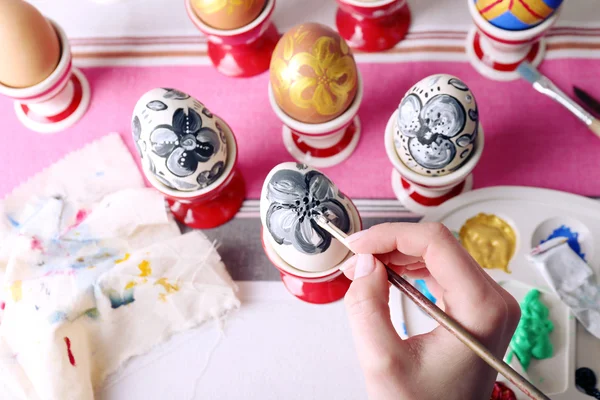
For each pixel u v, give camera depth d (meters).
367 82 0.70
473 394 0.44
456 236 0.64
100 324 0.60
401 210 0.65
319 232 0.51
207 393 0.59
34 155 0.70
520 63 0.68
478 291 0.44
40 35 0.61
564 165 0.66
